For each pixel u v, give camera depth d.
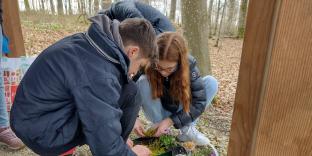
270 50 0.64
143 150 1.98
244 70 0.72
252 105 0.73
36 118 1.61
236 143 0.79
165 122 2.34
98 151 1.48
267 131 0.69
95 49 1.45
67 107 1.59
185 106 2.20
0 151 2.40
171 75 2.12
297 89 0.64
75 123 1.63
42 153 1.82
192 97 2.30
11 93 2.58
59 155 1.97
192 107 2.32
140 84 2.35
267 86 0.66
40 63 1.53
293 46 0.61
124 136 2.01
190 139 2.54
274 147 0.70
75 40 1.52
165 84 2.25
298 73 0.63
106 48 1.44
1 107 2.33
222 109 4.29
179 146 2.33
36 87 1.54
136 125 2.43
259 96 0.70
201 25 4.14
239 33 14.61
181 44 1.95
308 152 0.67
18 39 2.79
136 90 1.92
